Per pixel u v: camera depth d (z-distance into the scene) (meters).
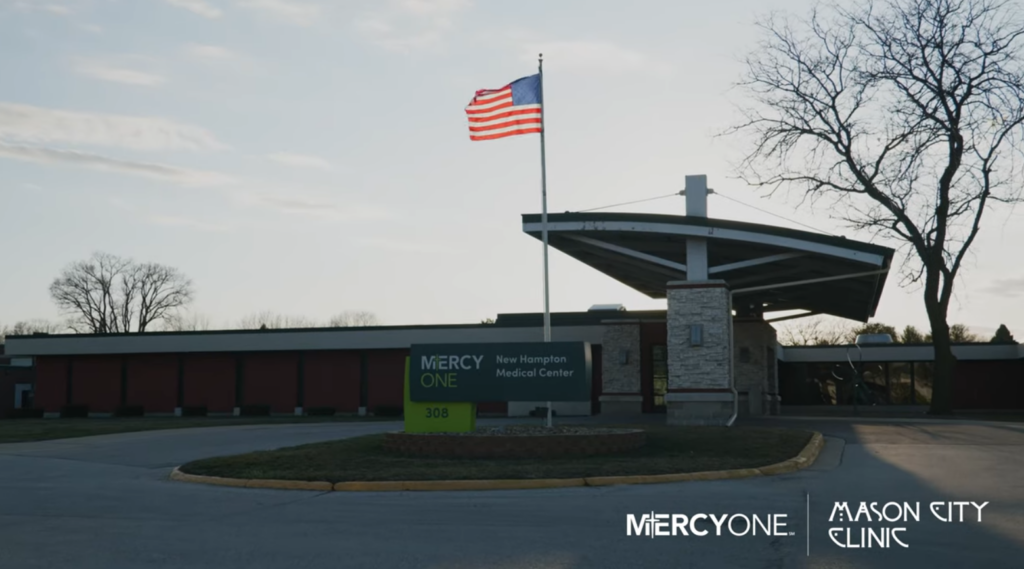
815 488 15.05
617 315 41.78
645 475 16.30
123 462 20.70
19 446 25.00
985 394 49.56
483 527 11.30
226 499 14.46
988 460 19.23
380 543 10.23
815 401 52.19
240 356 47.91
